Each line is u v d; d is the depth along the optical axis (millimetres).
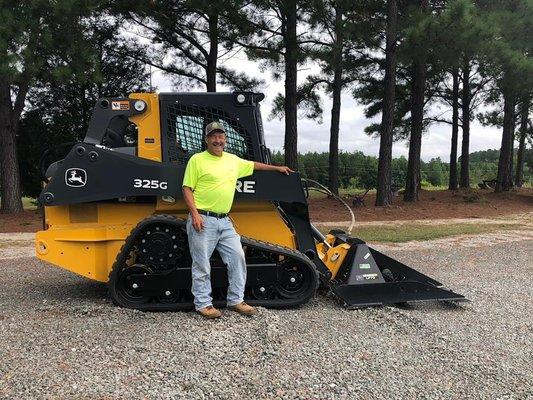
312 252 5516
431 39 14125
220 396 3252
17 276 6973
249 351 3957
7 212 16266
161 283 4957
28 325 4449
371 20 16844
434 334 4520
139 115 5211
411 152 21125
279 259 5324
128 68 20297
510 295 6121
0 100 16047
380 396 3322
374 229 13297
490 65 16594
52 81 14688
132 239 4949
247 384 3418
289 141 18484
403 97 26156
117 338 4137
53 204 5031
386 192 18969
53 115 19812
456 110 27703
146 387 3316
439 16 14266
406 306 5508
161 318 4711
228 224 4891
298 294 5246
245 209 5398
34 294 5793
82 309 4895
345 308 5258
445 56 14727
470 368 3799
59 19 13055
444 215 17453
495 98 26656
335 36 16234
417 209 18734
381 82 23188
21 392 3199
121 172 5020
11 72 12055
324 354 3951
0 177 17688
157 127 5211
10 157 16344
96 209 5250
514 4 17344
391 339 4363
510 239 11609
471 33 13789
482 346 4277
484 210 19266
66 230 5180
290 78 18297
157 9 16453
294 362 3785
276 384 3428
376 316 4977
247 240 5121
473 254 9312
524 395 3389
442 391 3418
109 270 5277
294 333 4410
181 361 3717
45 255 5195
